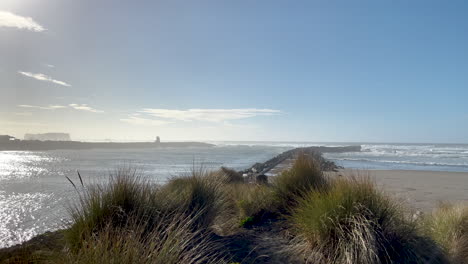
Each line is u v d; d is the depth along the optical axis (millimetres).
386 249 4289
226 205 6332
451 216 5805
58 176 21188
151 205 4539
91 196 4344
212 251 4121
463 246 5016
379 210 4598
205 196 5703
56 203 10922
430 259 4457
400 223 4711
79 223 3957
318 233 4484
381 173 24469
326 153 69000
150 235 3568
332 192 5043
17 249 4055
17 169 28047
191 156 55094
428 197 13086
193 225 5023
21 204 10961
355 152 74312
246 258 4223
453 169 29578
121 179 4688
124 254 2812
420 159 46031
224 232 5426
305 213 5000
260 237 5141
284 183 6625
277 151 88812
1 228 7789
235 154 65938
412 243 4473
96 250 2801
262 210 6355
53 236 4676
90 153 74875
